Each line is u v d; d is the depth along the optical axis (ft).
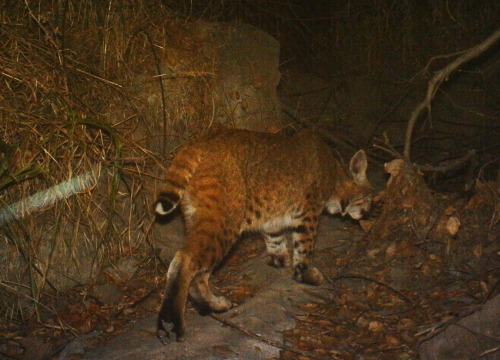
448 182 10.62
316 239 8.58
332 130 12.10
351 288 7.45
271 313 6.87
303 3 13.43
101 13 8.81
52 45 8.27
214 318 6.78
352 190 8.27
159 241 8.30
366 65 13.14
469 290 7.07
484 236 7.76
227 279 7.90
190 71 9.10
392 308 7.00
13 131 7.63
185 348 6.26
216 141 6.83
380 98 12.96
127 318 7.21
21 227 7.44
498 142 11.88
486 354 5.65
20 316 7.30
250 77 9.77
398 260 7.84
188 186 6.68
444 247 7.79
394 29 13.20
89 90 8.30
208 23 9.99
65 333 7.06
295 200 7.48
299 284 7.55
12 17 8.45
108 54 8.63
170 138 8.71
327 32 13.42
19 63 7.99
